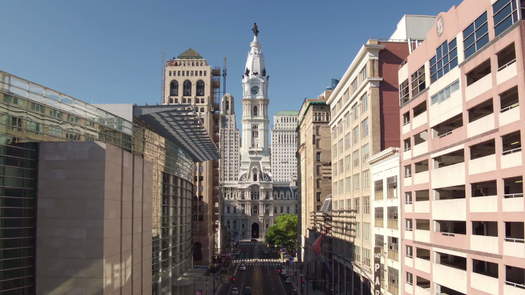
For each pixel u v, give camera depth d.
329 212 98.12
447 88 43.12
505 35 33.78
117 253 38.47
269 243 182.50
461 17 40.69
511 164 33.06
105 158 36.00
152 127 65.25
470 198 38.47
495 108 35.12
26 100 34.84
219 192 161.38
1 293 32.22
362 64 71.88
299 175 151.00
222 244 165.50
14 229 33.50
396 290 54.91
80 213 35.59
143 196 46.06
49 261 35.47
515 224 35.19
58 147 36.03
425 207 47.00
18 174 34.09
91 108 42.97
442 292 44.53
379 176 62.00
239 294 93.62
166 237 63.91
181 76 137.88
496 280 34.72
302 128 140.12
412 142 51.09
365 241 69.62
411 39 69.19
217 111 146.62
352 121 79.50
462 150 40.78
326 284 96.00
